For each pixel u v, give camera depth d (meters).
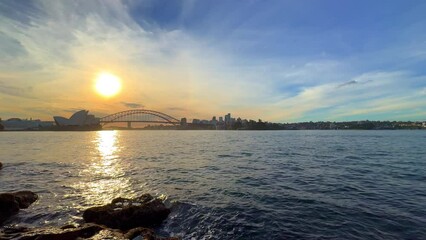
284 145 68.75
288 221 13.61
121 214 13.27
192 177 25.11
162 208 14.42
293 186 21.11
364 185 21.30
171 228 13.23
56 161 37.56
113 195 18.84
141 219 13.42
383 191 19.34
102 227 11.29
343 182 22.48
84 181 23.45
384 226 12.71
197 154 47.03
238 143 79.81
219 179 24.08
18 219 14.34
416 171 27.83
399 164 33.00
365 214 14.38
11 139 109.69
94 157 42.75
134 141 97.12
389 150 52.22
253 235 12.13
